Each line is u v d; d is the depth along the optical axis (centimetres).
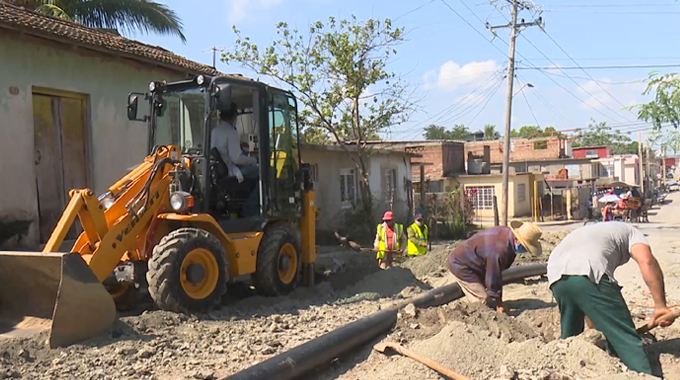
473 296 703
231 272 754
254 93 823
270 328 650
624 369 457
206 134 750
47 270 573
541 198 3500
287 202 866
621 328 474
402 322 629
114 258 653
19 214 986
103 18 1720
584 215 3741
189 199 714
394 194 2286
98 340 568
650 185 5588
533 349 491
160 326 627
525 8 2356
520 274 962
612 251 489
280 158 864
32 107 1034
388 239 1124
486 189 3475
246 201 825
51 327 541
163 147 750
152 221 706
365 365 536
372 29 1955
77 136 1127
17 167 985
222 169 794
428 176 3531
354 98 1983
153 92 816
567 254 496
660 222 2966
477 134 5338
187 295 673
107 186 1162
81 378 484
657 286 479
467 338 509
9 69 978
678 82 756
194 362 529
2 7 1034
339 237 1520
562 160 4622
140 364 520
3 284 608
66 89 1079
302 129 2034
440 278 978
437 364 479
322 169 1956
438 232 2133
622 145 8400
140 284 716
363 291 886
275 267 816
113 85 1177
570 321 507
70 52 1086
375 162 2234
